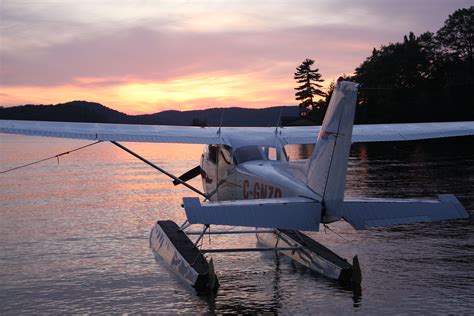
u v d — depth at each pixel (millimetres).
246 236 14305
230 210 8430
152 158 48406
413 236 13703
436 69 84000
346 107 8461
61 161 46844
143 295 9602
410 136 11445
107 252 12898
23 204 21406
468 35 86938
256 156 11156
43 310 8992
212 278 9688
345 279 9938
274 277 10383
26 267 11680
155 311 8773
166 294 9609
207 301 9141
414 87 81938
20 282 10570
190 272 10023
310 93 123062
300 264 11242
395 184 22531
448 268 10672
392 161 35125
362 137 11344
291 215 8539
